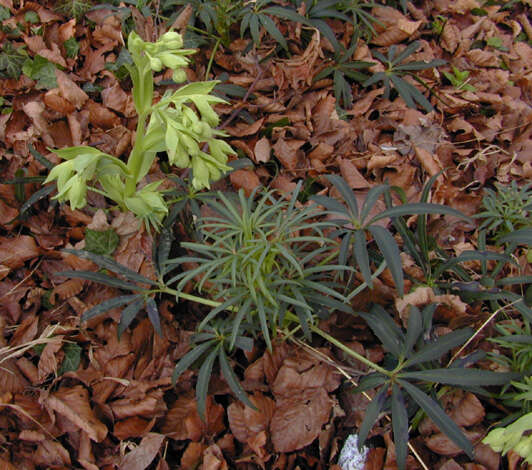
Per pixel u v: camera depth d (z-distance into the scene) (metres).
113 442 0.62
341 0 0.95
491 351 0.70
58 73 0.82
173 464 0.62
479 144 0.96
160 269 0.68
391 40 1.04
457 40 1.09
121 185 0.68
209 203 0.67
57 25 0.89
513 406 0.63
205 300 0.65
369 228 0.63
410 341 0.61
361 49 0.98
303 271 0.62
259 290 0.60
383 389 0.59
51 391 0.63
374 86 0.98
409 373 0.59
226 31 0.91
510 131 1.00
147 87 0.61
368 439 0.64
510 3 1.24
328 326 0.71
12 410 0.61
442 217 0.85
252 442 0.62
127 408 0.63
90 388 0.64
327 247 0.65
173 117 0.59
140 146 0.64
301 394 0.66
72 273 0.64
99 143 0.81
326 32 0.90
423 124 0.93
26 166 0.78
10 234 0.73
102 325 0.68
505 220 0.77
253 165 0.83
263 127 0.87
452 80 1.03
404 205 0.64
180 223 0.76
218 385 0.66
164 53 0.57
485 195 0.91
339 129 0.89
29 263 0.71
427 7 1.14
